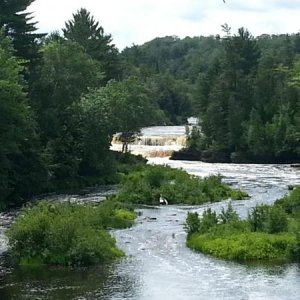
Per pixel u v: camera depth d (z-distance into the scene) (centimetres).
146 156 9944
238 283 2433
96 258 2798
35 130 5769
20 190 5138
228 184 6231
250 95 10744
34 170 5341
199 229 3347
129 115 7381
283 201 3997
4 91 4628
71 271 2648
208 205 4716
